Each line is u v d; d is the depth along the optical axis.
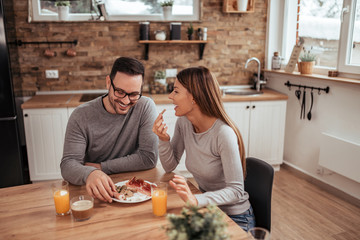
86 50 3.63
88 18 3.60
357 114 2.80
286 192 3.17
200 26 3.83
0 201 1.37
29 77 3.59
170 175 1.66
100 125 1.67
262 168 1.59
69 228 1.17
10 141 3.05
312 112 3.34
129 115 1.73
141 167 1.71
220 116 1.51
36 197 1.41
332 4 3.25
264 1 3.94
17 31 3.46
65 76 3.65
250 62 4.06
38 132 3.12
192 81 1.45
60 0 3.52
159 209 1.24
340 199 3.02
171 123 3.34
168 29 3.75
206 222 0.78
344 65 3.01
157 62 3.81
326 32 3.36
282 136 3.62
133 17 3.67
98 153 1.74
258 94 3.65
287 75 3.66
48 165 3.20
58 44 3.57
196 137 1.58
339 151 2.91
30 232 1.15
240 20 3.92
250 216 1.55
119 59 1.50
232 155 1.43
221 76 4.02
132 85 1.49
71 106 3.11
